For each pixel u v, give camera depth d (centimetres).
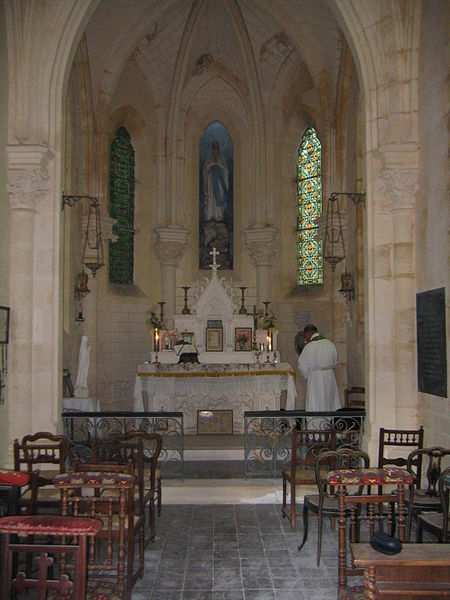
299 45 1566
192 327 1441
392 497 511
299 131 1862
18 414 936
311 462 757
